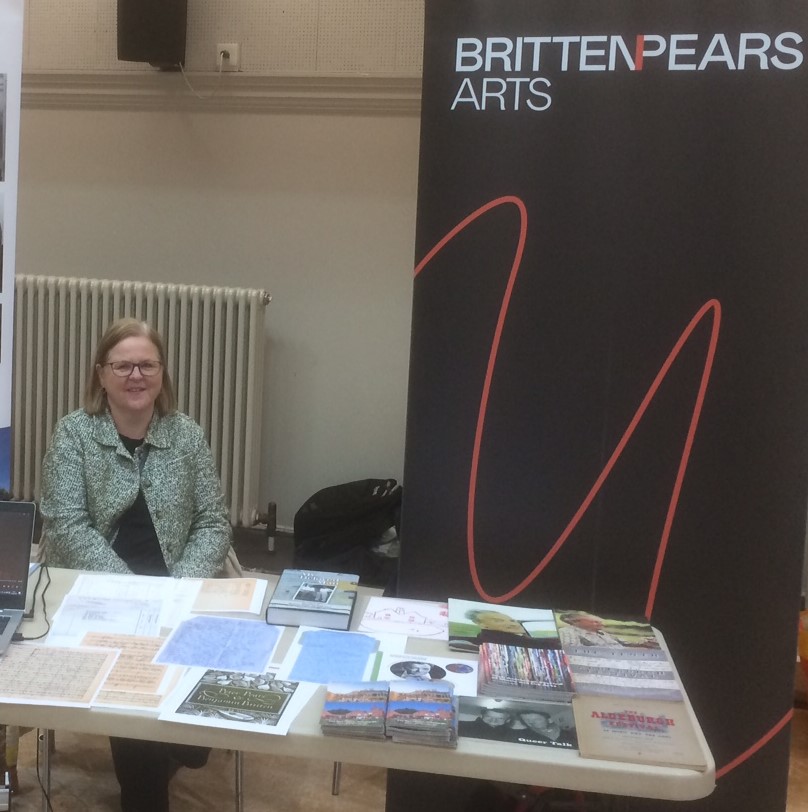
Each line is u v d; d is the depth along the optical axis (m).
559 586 1.82
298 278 3.56
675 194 1.70
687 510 1.76
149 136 3.60
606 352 1.75
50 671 1.34
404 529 1.88
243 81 3.45
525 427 1.80
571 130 1.73
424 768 1.18
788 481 1.72
